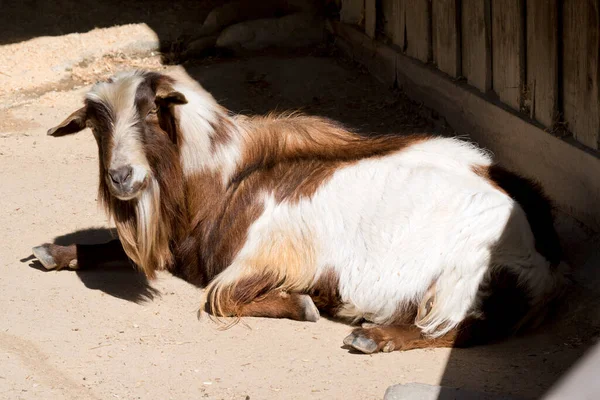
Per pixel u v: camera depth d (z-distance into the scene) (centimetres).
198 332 551
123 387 481
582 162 653
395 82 1014
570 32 669
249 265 571
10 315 575
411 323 534
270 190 584
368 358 509
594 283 582
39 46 1180
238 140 603
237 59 1152
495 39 802
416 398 446
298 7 1206
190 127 582
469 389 466
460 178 559
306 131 611
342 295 554
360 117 960
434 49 938
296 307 563
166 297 601
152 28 1222
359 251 549
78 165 869
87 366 507
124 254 645
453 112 885
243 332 550
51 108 1033
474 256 518
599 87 638
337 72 1084
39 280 631
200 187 593
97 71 1132
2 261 664
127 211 582
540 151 715
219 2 1316
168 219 591
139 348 529
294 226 570
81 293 608
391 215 545
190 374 495
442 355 512
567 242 647
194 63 1148
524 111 756
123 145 548
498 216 523
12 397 473
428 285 525
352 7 1128
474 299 520
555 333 537
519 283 523
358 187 566
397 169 566
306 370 495
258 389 474
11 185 818
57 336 545
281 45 1177
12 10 1262
